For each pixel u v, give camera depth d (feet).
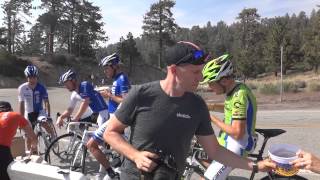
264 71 308.40
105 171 20.79
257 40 398.62
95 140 20.07
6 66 239.71
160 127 10.34
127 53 345.31
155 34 371.15
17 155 22.29
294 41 296.92
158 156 10.15
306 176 23.98
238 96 15.17
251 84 132.16
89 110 26.07
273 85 113.60
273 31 295.48
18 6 306.35
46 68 267.80
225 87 15.53
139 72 343.87
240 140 15.33
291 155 11.49
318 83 115.75
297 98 94.79
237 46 414.21
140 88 10.59
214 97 96.27
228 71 15.28
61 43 327.26
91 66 294.05
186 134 10.51
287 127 45.65
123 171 10.91
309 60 262.88
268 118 56.65
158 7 369.71
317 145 34.30
